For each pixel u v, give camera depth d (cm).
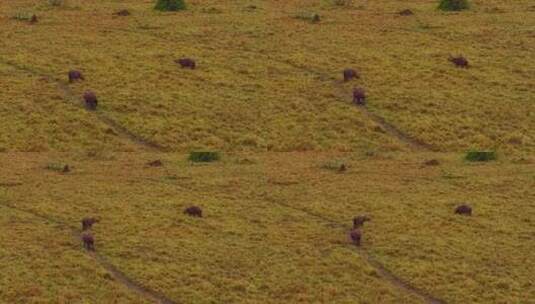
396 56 10725
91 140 9319
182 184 8319
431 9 11838
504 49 10988
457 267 7112
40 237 7306
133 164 8781
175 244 7269
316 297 6731
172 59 10525
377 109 9838
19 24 11206
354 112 9775
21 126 9425
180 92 10000
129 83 10100
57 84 10056
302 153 9200
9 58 10475
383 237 7475
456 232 7600
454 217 7819
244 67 10444
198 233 7456
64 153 9094
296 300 6694
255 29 11162
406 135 9519
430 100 10000
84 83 10075
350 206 7950
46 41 10831
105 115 9638
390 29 11288
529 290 6888
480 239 7500
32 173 8500
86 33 11019
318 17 11450
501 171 8775
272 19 11444
